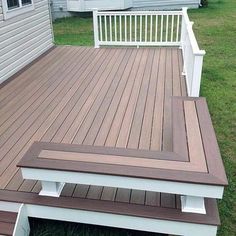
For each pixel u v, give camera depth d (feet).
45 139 11.10
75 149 8.21
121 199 8.30
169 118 12.10
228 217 9.09
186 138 8.50
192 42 12.61
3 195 8.50
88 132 11.36
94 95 14.49
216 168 7.29
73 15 40.14
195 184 6.95
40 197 8.40
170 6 41.68
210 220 7.53
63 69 18.30
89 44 27.71
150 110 12.82
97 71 17.74
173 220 7.63
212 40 27.35
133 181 7.29
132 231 8.75
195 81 11.93
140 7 40.81
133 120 12.05
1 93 15.15
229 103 15.78
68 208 8.12
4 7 16.25
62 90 15.24
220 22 33.65
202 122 9.36
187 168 7.30
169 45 22.33
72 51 22.08
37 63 19.61
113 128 11.54
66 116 12.64
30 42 19.70
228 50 24.49
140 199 8.28
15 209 8.44
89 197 8.39
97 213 8.06
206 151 7.91
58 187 8.48
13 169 9.59
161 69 17.67
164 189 7.22
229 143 12.50
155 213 7.80
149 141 10.60
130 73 17.21
